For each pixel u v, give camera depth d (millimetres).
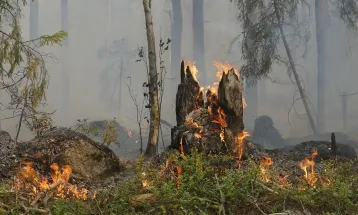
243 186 5086
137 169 6035
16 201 4902
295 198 4895
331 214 4672
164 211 4645
